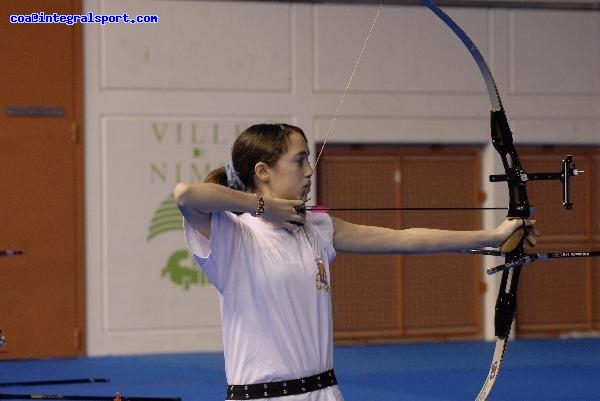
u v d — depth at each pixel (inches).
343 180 991.0
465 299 1019.3
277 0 960.3
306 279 268.5
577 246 1038.4
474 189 1019.3
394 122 984.9
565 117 1022.4
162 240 944.9
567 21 1020.5
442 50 992.9
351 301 997.2
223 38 952.9
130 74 937.5
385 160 1000.2
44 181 925.8
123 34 935.7
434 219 1011.9
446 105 994.7
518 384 738.2
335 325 993.5
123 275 940.0
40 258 926.4
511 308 331.3
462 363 860.0
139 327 942.4
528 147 1029.8
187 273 948.6
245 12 956.0
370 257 1000.2
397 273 1005.2
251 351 263.4
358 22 977.5
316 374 266.1
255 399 261.7
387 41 981.8
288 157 275.6
